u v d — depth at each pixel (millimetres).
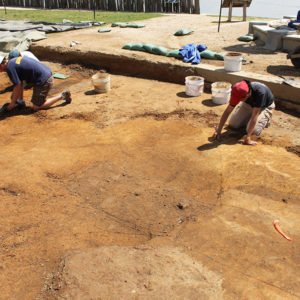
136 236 3199
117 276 2666
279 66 7246
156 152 4652
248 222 3234
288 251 2875
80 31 11828
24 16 15836
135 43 9156
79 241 3145
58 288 2611
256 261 2789
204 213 3430
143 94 6953
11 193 3857
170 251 2941
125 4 18328
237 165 4211
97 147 4852
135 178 4098
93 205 3652
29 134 5375
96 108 6305
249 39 9641
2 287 2684
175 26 12422
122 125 5551
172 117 5785
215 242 3020
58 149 4805
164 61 7668
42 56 9602
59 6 19906
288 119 5555
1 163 4434
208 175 4070
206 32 11031
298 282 2570
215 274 2676
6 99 7074
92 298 2479
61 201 3719
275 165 4168
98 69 8617
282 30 8711
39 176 4141
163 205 3596
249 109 4945
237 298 2445
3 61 5684
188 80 6574
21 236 3227
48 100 6293
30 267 2869
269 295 2463
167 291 2510
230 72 6734
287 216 3291
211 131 5195
